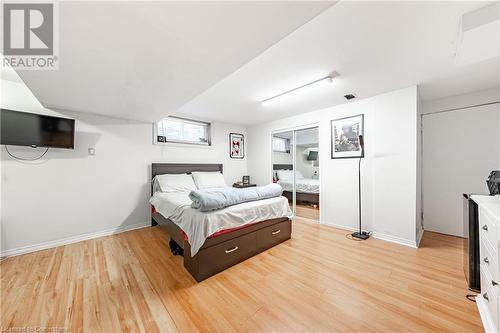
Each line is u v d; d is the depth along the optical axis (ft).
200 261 6.03
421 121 10.49
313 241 9.14
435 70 7.06
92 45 4.29
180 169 12.87
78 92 7.06
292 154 13.78
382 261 7.13
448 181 9.80
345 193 10.83
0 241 7.66
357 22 4.66
